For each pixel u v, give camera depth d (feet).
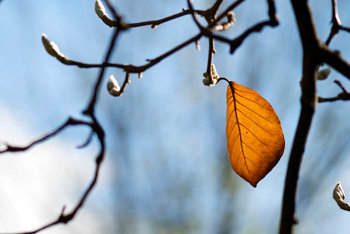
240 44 2.10
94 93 2.11
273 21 2.08
